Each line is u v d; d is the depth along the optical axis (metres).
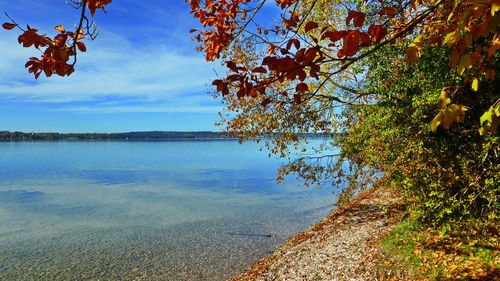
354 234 12.36
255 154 120.62
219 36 4.74
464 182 7.91
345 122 14.63
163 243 17.38
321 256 10.87
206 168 66.69
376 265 8.73
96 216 24.80
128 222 22.61
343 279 8.55
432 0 3.40
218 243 17.03
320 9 11.38
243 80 2.71
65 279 12.82
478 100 7.11
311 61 2.35
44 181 46.94
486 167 7.68
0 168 66.94
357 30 2.05
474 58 2.46
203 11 4.67
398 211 13.80
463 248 7.98
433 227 9.54
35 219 24.06
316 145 14.90
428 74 8.60
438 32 3.38
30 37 2.46
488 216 7.67
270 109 12.99
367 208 16.75
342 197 15.34
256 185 41.25
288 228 19.44
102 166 71.38
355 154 13.18
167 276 12.79
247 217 23.14
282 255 12.88
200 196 33.44
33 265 14.41
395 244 9.42
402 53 9.54
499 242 7.83
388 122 10.02
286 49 2.42
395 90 10.04
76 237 19.02
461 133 7.88
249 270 12.47
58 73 2.71
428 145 8.77
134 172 59.16
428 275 7.28
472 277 6.59
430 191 8.72
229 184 42.56
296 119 12.72
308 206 26.45
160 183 44.12
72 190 38.53
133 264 14.29
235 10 4.60
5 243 17.97
